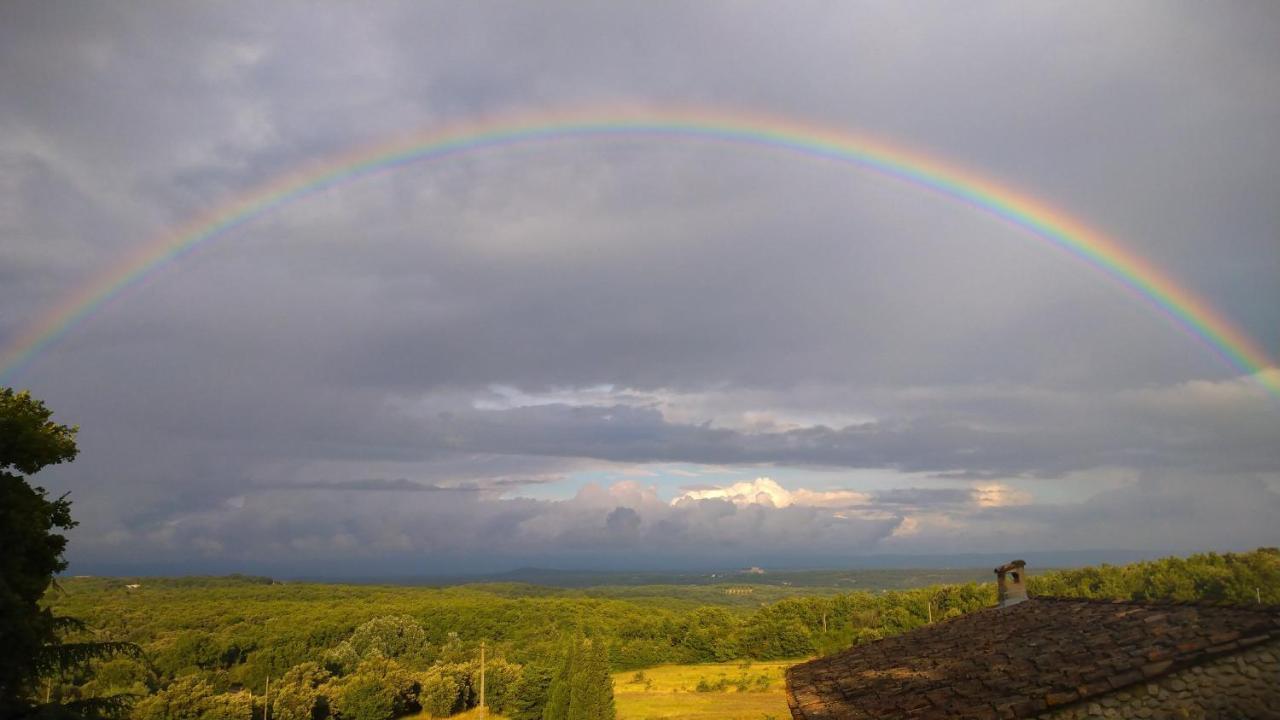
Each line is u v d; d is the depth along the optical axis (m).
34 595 24.23
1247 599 63.62
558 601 125.94
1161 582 71.50
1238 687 10.57
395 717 78.25
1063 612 16.42
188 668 75.25
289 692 69.56
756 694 77.75
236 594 133.50
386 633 93.06
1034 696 11.38
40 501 24.78
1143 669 10.84
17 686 21.94
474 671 81.88
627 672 96.50
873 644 21.64
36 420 25.86
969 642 16.73
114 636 80.50
